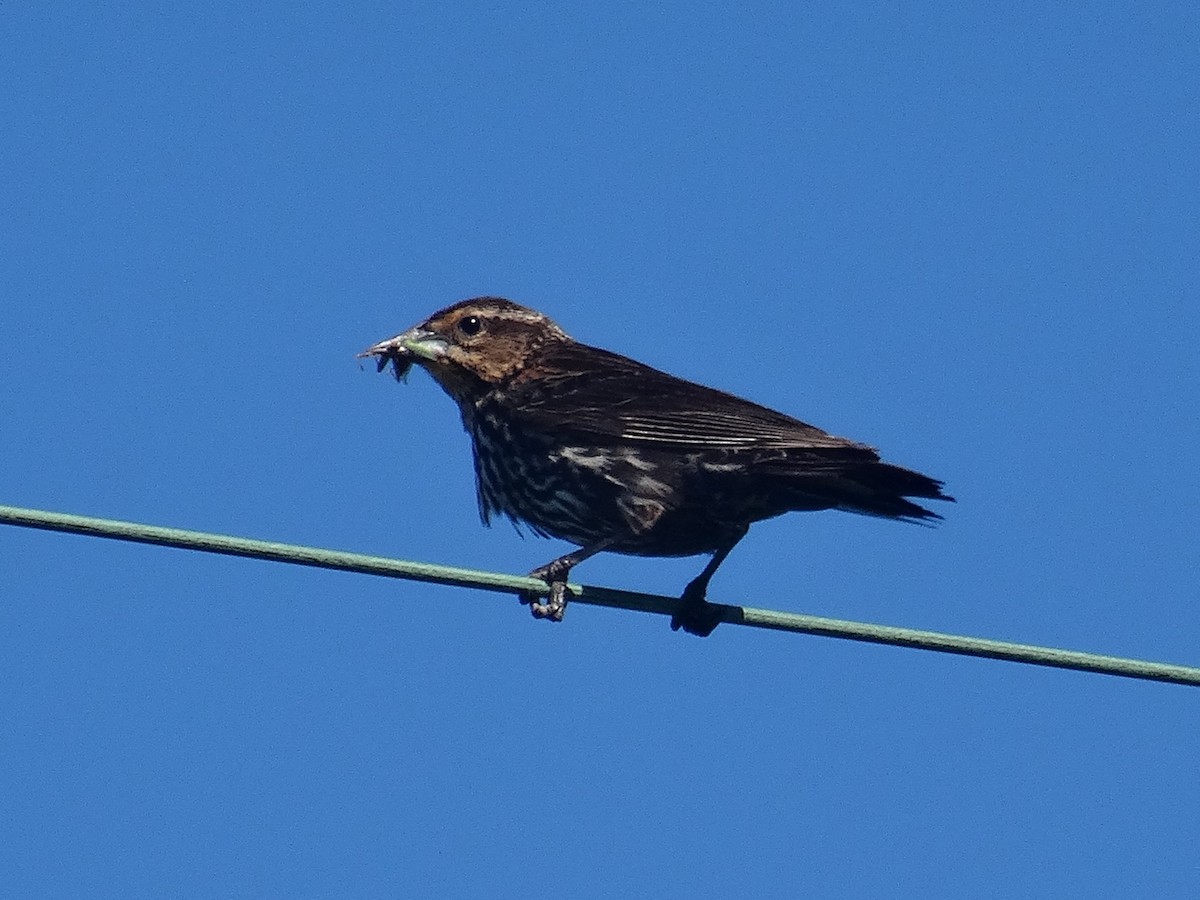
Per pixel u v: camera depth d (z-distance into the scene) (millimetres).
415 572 10734
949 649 10836
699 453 12750
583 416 13273
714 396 13180
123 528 9977
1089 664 10641
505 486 13961
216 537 10117
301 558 10367
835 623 10938
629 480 13086
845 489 12414
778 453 12266
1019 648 10703
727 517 12984
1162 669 10641
